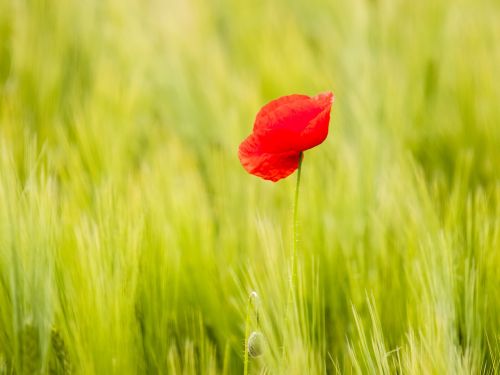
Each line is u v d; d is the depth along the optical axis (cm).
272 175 136
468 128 174
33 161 150
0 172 144
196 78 200
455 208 150
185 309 147
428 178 172
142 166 162
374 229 151
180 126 188
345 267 149
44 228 142
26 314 140
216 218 159
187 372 138
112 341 139
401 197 153
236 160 164
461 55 190
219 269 150
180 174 163
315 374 136
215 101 182
